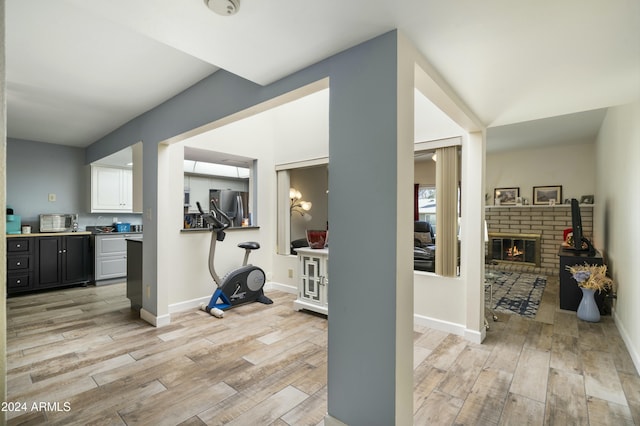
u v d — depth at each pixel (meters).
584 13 1.35
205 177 6.65
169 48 2.16
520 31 1.49
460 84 2.08
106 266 5.16
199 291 3.92
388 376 1.48
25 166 4.83
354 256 1.61
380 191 1.52
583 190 6.21
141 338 2.92
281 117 4.76
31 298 4.34
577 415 1.83
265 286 4.74
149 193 3.35
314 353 2.63
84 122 3.86
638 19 1.38
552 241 6.51
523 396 2.02
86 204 5.35
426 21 1.42
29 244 4.52
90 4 1.32
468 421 1.78
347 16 1.38
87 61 2.32
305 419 1.80
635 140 2.65
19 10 1.74
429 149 3.23
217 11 1.34
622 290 3.09
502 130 5.20
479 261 2.88
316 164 4.29
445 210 3.12
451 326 3.06
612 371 2.33
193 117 2.75
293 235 5.15
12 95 2.95
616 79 2.02
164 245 3.28
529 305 4.05
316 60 1.79
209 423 1.76
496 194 7.14
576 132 5.31
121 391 2.06
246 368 2.37
